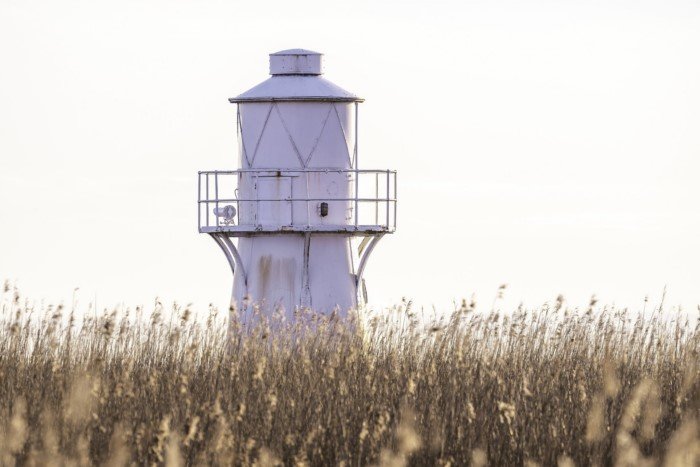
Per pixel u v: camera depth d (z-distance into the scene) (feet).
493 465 179.42
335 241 326.44
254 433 179.42
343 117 325.42
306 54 327.67
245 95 324.60
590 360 231.30
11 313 223.51
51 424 168.66
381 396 199.31
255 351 224.53
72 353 220.64
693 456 145.69
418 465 176.65
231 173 327.67
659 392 207.82
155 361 222.48
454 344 225.35
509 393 200.54
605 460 179.01
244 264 328.08
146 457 165.48
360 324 257.34
